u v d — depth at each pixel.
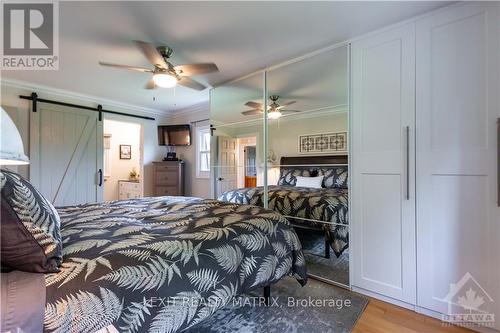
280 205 3.02
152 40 2.39
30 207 0.97
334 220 2.53
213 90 3.92
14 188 0.95
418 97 1.99
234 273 1.45
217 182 3.89
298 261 1.93
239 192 3.55
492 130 1.69
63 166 3.98
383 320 1.88
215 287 1.34
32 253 0.93
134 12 1.95
